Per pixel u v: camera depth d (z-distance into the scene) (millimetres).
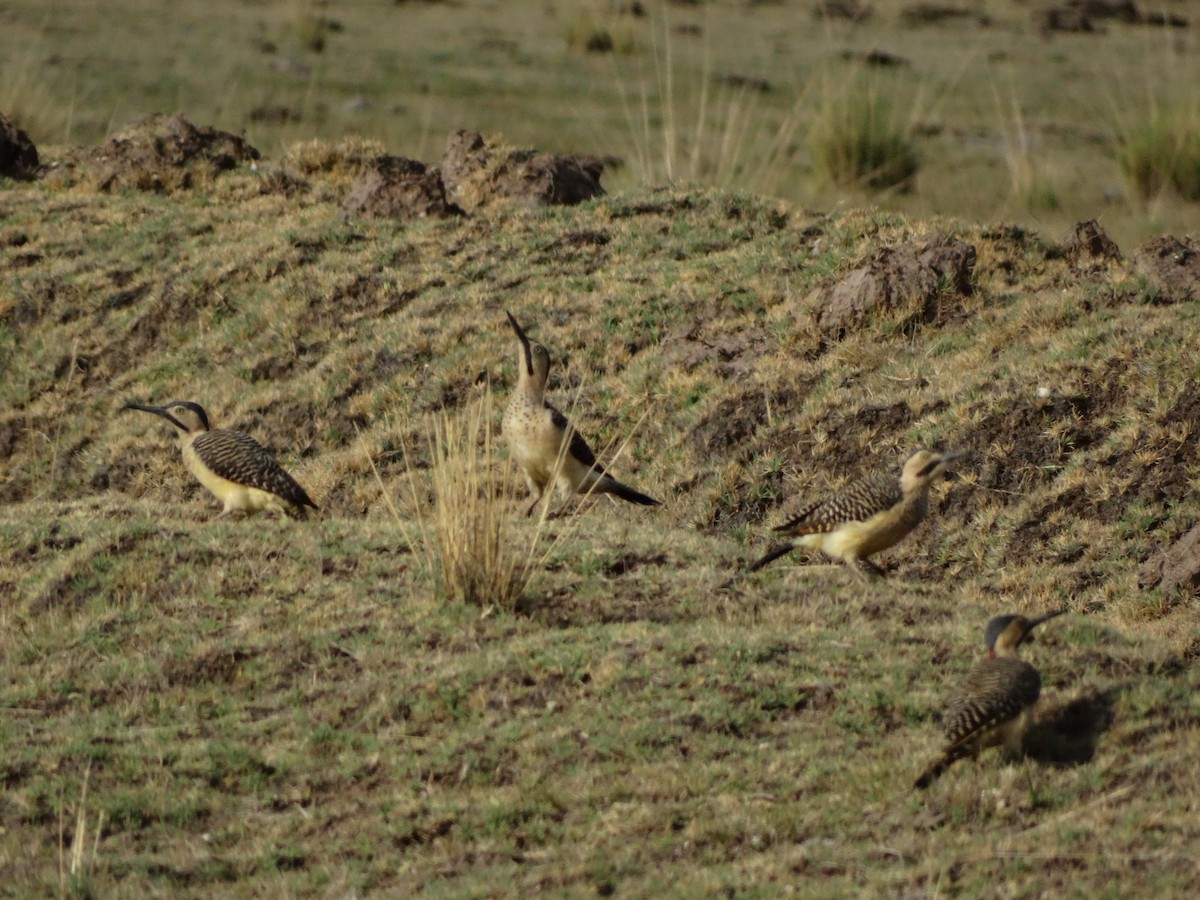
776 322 48688
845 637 30562
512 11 129750
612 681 28750
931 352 45844
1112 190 81500
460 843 24562
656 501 41375
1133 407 41125
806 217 57281
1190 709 26984
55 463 49875
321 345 52281
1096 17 138125
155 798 26406
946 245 48719
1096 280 48688
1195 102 78812
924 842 23219
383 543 36625
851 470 42125
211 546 36031
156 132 66438
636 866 23328
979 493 40656
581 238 56656
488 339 50250
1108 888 21266
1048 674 28375
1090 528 38938
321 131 89250
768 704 27953
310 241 57406
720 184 67000
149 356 53906
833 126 79250
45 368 53656
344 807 25969
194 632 32375
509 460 38188
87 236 60094
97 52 103688
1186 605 36094
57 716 29516
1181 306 45375
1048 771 25250
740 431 44344
